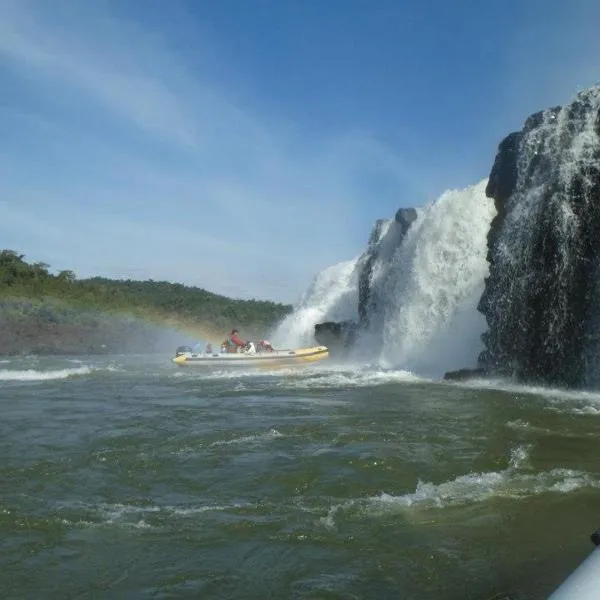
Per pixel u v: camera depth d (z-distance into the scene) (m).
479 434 9.90
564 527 5.53
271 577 4.66
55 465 8.22
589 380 16.41
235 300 98.69
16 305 65.44
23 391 18.48
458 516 5.91
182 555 5.12
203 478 7.48
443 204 26.39
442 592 4.36
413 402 14.10
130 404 14.79
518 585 4.43
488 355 20.20
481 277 24.02
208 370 26.44
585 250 16.84
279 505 6.39
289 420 11.60
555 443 9.16
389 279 31.52
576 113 18.09
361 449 8.80
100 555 5.14
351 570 4.75
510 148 21.25
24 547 5.32
